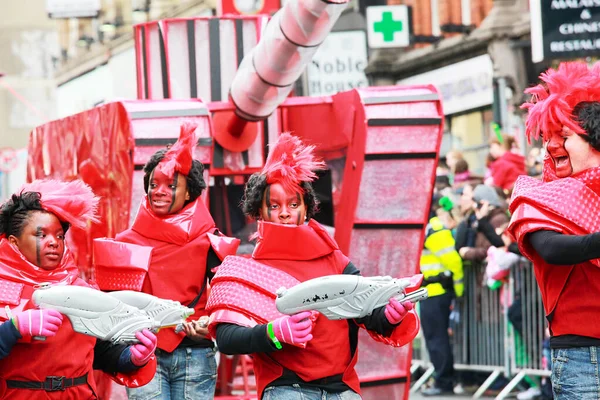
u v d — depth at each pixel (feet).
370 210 30.53
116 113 29.94
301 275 19.19
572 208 18.17
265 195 19.63
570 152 18.71
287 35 28.19
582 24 40.22
